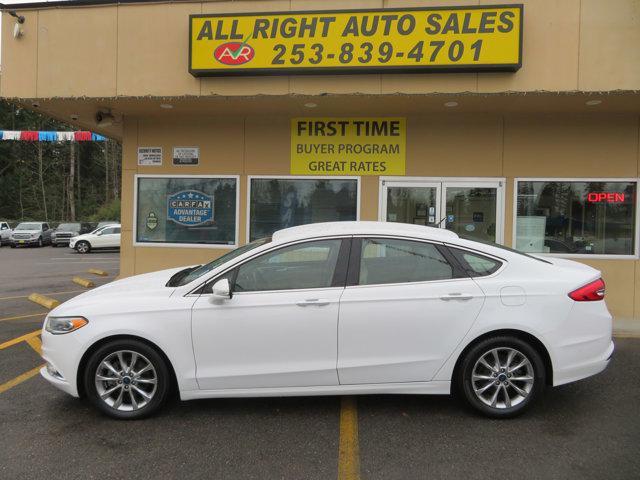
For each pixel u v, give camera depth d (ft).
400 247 13.91
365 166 27.71
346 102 25.09
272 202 28.35
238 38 23.79
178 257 28.91
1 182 177.58
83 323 13.32
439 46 22.70
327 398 15.19
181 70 24.77
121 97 25.17
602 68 22.63
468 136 27.09
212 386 13.33
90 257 75.66
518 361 13.50
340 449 11.97
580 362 13.35
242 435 12.71
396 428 13.08
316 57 23.36
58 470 11.05
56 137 66.54
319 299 13.25
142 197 29.25
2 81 25.91
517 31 22.29
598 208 26.53
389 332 13.24
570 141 26.53
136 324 13.20
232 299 13.32
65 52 25.53
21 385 16.26
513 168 26.84
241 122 28.37
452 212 27.30
